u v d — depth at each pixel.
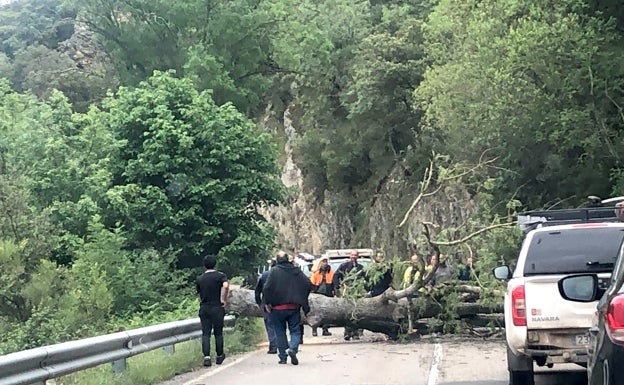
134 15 41.03
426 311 20.19
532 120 26.05
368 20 69.56
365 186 66.94
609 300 5.76
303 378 13.80
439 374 13.92
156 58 41.66
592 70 24.81
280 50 43.09
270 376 14.16
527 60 25.05
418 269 19.59
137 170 26.98
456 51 32.53
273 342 18.55
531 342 10.66
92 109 27.72
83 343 11.62
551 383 12.48
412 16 62.34
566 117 24.50
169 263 25.83
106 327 19.88
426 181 22.12
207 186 26.88
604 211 13.03
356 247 66.12
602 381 5.67
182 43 40.97
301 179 72.25
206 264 16.34
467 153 30.36
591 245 11.17
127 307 23.33
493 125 27.20
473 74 28.62
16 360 9.62
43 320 17.83
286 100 74.50
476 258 21.22
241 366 15.88
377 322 20.19
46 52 77.06
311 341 21.56
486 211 22.92
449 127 31.20
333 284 21.39
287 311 15.95
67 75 60.91
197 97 28.11
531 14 25.58
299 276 16.05
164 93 27.94
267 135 29.00
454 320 20.22
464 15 31.91
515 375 11.29
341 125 67.19
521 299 10.72
